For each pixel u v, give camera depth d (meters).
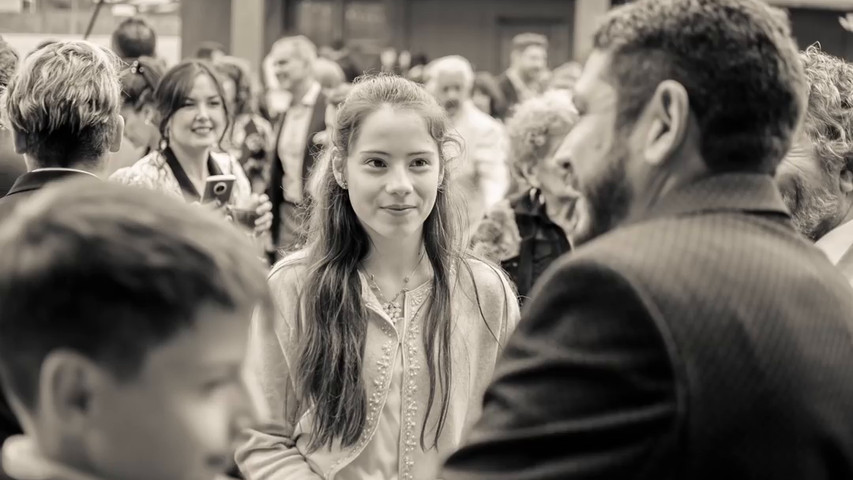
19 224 0.95
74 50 2.69
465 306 2.54
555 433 1.41
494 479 1.44
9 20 10.16
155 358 0.94
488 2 13.78
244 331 0.98
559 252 3.97
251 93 6.73
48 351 0.92
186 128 4.11
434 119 2.52
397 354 2.46
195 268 0.95
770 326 1.41
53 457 0.95
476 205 6.39
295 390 2.45
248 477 2.42
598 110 1.59
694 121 1.53
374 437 2.43
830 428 1.43
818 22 11.30
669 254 1.44
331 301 2.45
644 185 1.57
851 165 2.48
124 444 0.94
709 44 1.51
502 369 1.50
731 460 1.37
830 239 2.48
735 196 1.53
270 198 6.56
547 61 13.78
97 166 2.69
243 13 12.45
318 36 13.84
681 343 1.37
